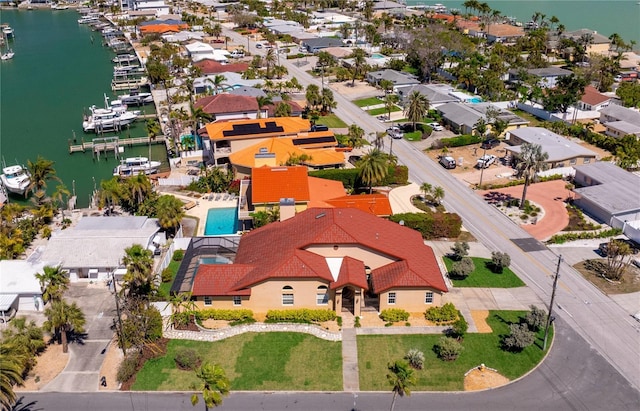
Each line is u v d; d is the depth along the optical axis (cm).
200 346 6394
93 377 6009
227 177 10775
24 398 5722
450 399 5678
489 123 13175
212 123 12375
